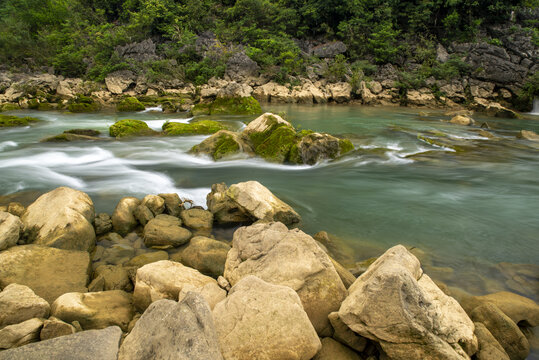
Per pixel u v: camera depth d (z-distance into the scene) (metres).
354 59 48.56
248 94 24.12
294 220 6.64
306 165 11.40
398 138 16.00
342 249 5.69
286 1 56.88
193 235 6.13
